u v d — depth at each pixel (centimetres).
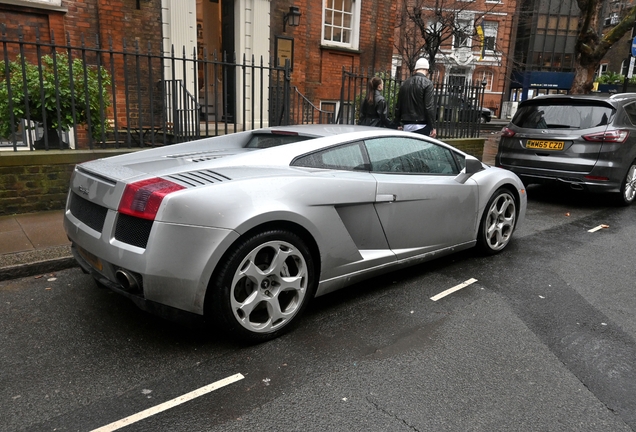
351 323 340
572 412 248
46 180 557
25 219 530
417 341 318
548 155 725
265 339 307
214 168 311
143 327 324
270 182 301
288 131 400
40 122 622
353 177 352
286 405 246
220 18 1006
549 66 4181
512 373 283
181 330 321
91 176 313
